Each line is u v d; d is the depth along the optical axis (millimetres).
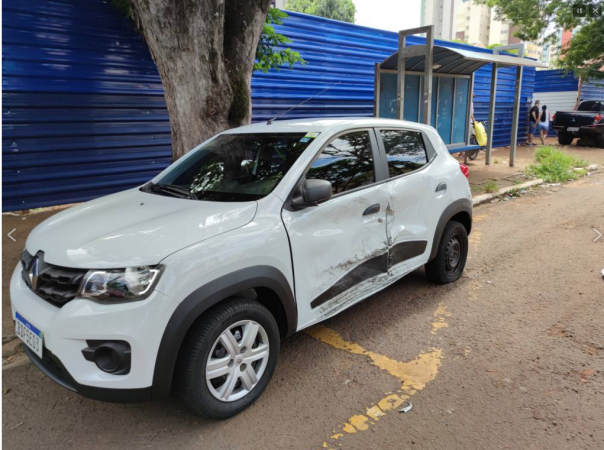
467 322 3971
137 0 4547
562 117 17828
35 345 2480
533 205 8531
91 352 2293
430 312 4180
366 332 3834
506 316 4066
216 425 2732
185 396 2529
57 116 6707
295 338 3760
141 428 2738
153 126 7684
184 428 2721
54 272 2480
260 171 3277
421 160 4324
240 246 2648
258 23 5180
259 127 3850
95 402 3008
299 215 3045
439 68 10953
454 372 3230
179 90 4793
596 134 17016
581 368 3230
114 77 7105
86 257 2418
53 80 6559
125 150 7461
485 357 3410
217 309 2598
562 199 8961
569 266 5281
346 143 3557
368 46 10672
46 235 2799
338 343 3668
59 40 6520
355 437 2613
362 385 3104
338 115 10445
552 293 4539
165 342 2338
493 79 12125
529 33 19219
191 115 4848
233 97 5094
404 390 3039
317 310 3191
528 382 3086
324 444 2562
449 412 2805
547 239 6367
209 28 4617
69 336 2297
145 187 3697
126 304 2291
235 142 3689
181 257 2422
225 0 4965
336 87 10234
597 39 16906
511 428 2650
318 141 3336
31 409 2949
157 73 7539
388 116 10453
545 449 2482
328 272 3232
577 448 2484
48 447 2607
